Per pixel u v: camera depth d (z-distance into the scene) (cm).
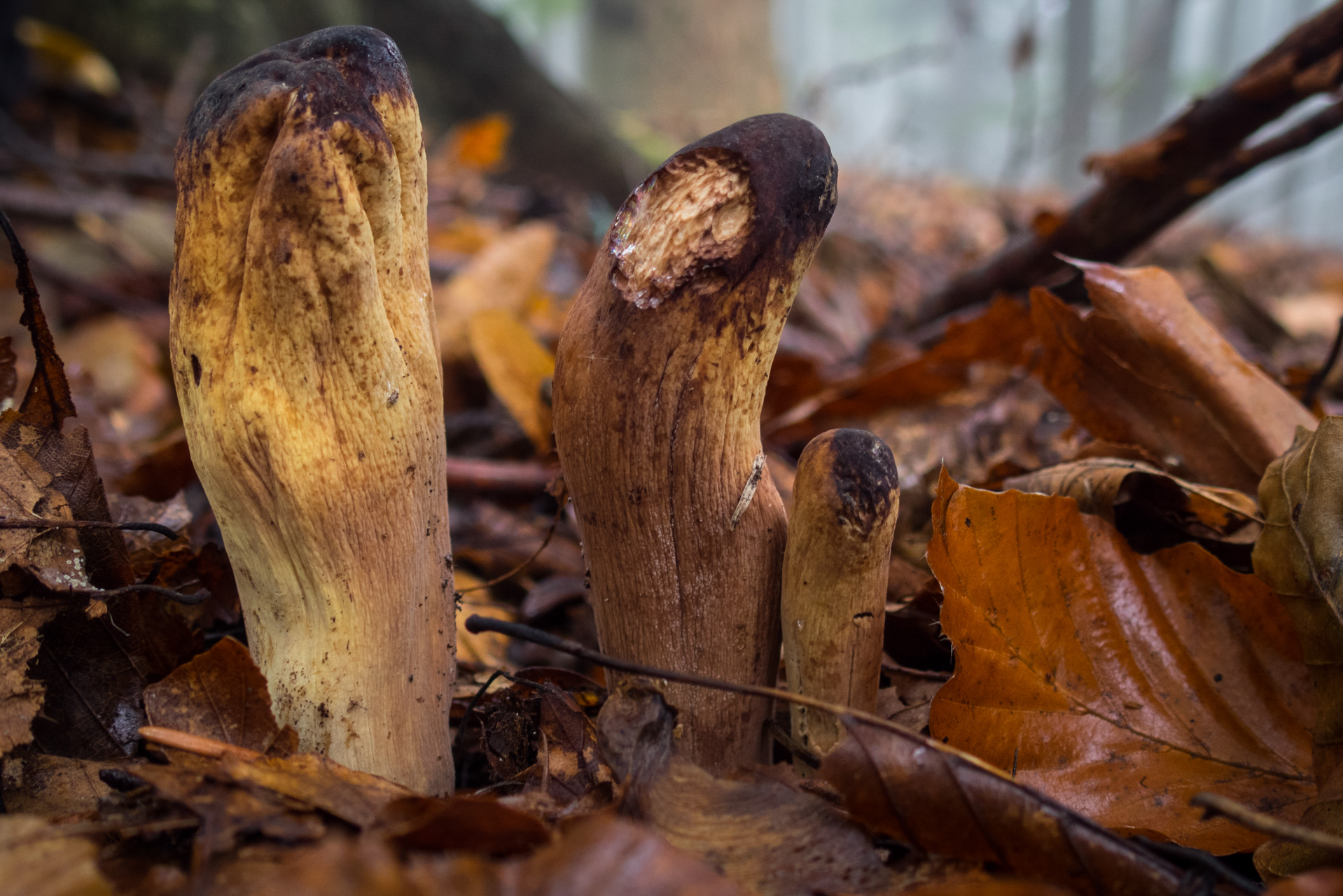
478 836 16
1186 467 29
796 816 17
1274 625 21
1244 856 20
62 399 21
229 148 18
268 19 117
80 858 15
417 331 19
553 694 20
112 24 105
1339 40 31
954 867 17
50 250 68
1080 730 21
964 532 21
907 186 172
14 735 18
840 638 19
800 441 38
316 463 18
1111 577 22
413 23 128
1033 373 35
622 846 15
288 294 18
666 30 274
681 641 19
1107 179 39
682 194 18
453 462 36
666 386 18
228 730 19
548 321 63
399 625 19
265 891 14
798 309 78
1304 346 62
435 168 113
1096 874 16
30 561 20
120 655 21
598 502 19
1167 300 29
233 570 20
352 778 18
